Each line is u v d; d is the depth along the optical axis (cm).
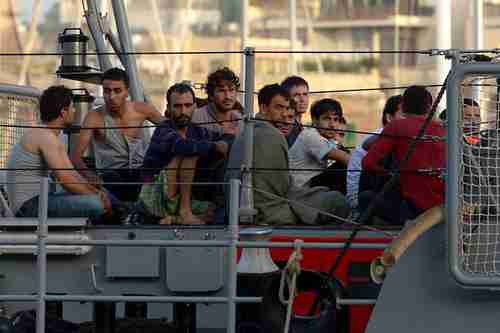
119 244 1656
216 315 1834
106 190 2098
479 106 1598
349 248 1644
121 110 2244
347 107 10644
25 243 1705
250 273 1788
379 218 1934
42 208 1683
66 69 2416
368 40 10812
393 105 2430
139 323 1833
